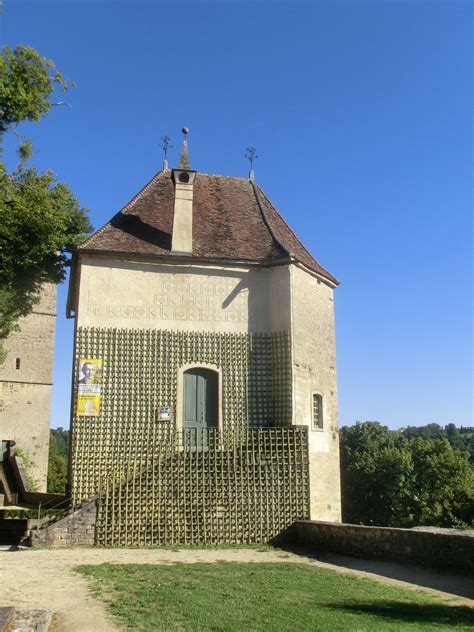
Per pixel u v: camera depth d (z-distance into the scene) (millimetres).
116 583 10734
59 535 16109
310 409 20812
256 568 13047
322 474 20891
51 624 8125
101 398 18859
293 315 20656
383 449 58094
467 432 155750
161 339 19859
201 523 17172
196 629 7934
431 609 9516
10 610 7715
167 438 19016
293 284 20953
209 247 21375
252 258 21109
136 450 18719
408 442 61094
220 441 19328
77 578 11203
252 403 20141
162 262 20438
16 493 34219
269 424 20062
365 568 13648
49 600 9430
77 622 8234
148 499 16984
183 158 21641
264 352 20703
